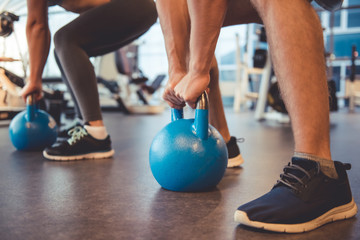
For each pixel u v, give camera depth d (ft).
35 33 4.83
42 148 5.58
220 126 4.08
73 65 4.70
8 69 5.88
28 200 2.79
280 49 2.22
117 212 2.48
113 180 3.53
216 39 2.55
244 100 19.02
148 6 5.03
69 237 2.00
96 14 4.69
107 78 18.06
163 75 19.40
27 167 4.24
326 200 2.23
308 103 2.23
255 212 2.12
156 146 3.07
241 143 6.53
